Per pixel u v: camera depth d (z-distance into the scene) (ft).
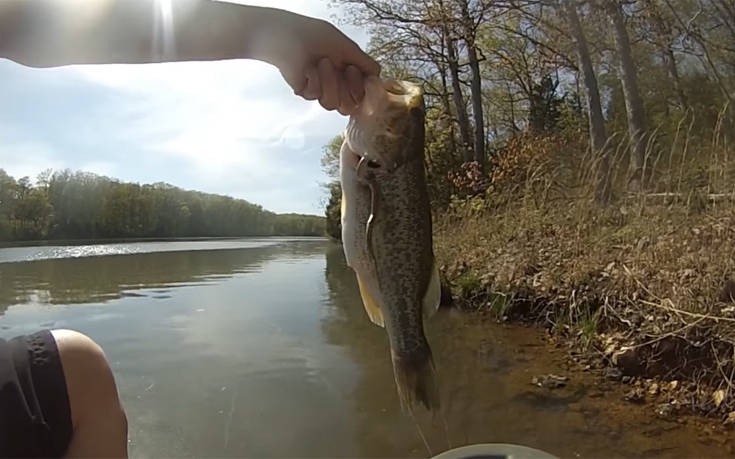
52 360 1.20
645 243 6.24
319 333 6.91
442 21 16.81
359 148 1.89
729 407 3.76
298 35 1.39
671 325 4.57
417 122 1.94
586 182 8.52
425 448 3.59
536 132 19.19
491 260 8.67
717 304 4.46
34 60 1.18
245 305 9.11
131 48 1.22
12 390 1.11
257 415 4.24
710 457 3.26
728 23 16.97
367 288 1.99
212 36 1.29
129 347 6.29
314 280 13.12
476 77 19.39
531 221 8.93
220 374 5.26
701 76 18.75
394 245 1.94
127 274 14.73
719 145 6.62
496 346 5.82
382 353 5.90
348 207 1.95
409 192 1.94
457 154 21.04
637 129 11.37
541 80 23.22
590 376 4.73
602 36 16.11
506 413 4.04
